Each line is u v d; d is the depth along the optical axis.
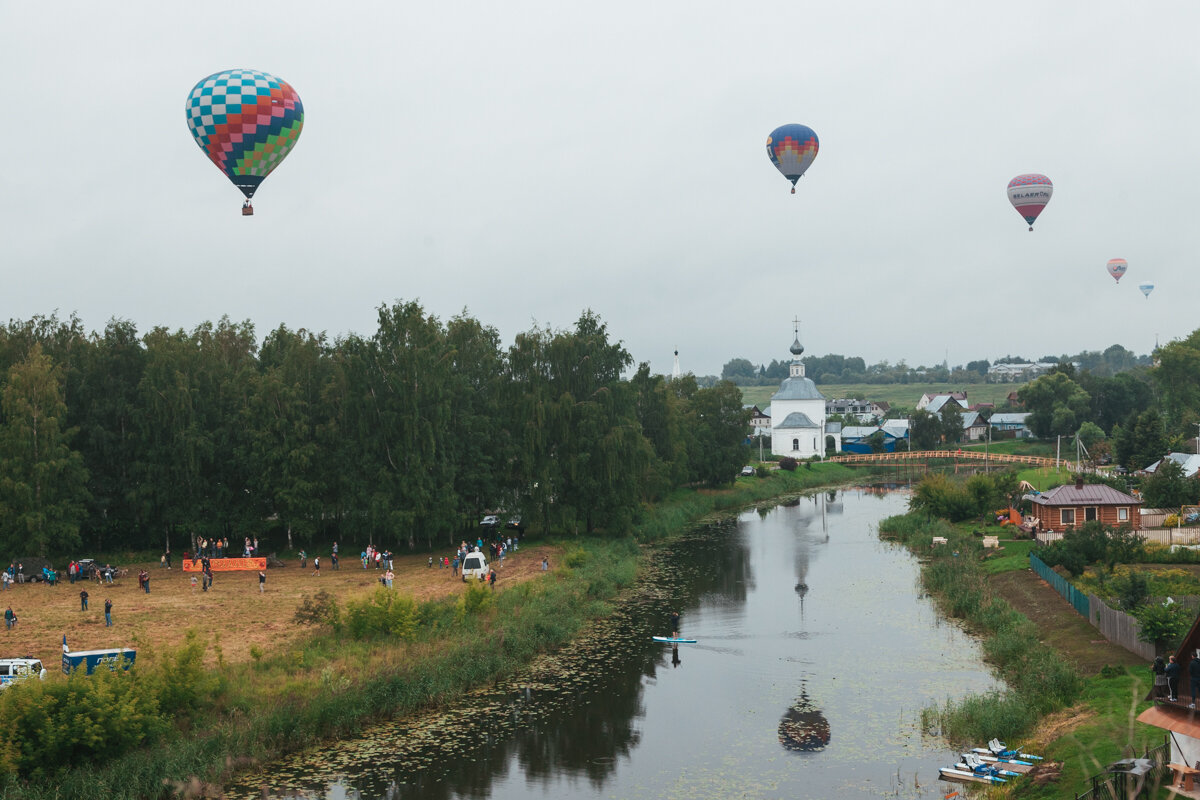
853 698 43.28
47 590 65.69
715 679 46.69
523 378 84.56
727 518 111.06
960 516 93.19
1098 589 51.94
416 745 38.28
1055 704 37.84
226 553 81.19
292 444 78.38
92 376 80.50
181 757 33.81
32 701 32.47
